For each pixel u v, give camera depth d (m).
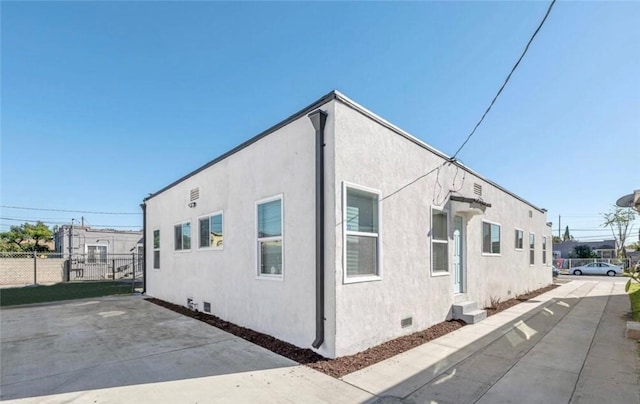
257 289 6.40
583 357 5.04
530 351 5.32
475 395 3.66
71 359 4.98
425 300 6.77
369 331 5.27
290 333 5.50
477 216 9.52
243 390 3.79
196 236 9.09
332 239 4.81
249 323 6.60
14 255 20.86
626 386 3.93
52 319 8.20
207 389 3.83
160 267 11.68
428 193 7.19
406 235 6.36
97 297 12.63
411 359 4.87
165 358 4.97
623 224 29.78
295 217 5.52
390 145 6.09
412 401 3.51
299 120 5.59
